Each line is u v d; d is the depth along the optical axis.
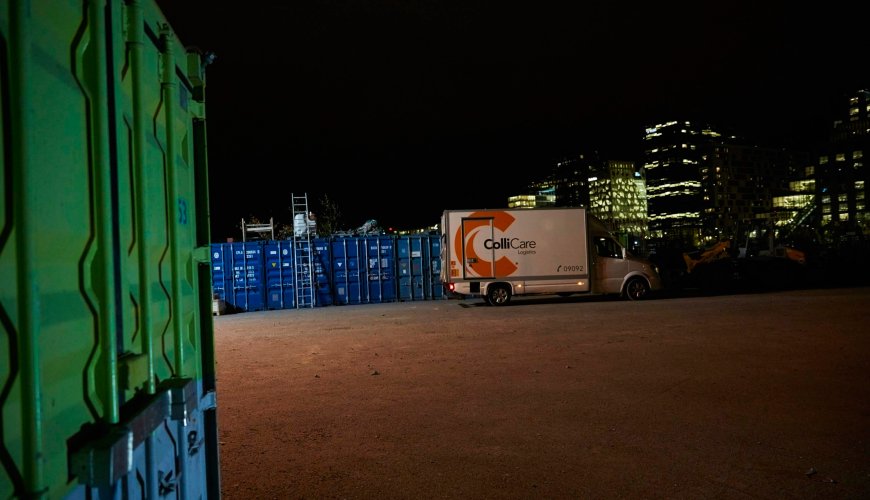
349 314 19.30
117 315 1.76
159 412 1.90
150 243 2.05
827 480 4.38
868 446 5.09
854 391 6.96
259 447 5.56
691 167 197.00
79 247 1.55
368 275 24.12
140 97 1.97
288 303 23.39
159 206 2.24
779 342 10.42
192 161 2.83
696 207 193.25
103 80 1.69
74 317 1.49
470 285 19.39
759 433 5.52
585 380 7.93
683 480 4.46
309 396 7.62
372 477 4.71
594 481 4.48
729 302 18.03
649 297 21.23
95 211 1.64
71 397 1.46
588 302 19.95
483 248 19.41
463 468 4.84
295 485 4.58
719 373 8.10
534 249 19.47
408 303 23.34
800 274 27.62
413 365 9.47
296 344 12.53
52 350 1.37
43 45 1.41
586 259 19.52
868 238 44.25
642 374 8.19
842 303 16.53
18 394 1.23
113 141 1.78
